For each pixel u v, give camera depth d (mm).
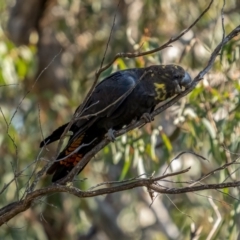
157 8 16188
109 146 11453
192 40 12227
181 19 16312
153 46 11352
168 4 16047
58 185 6695
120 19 16938
